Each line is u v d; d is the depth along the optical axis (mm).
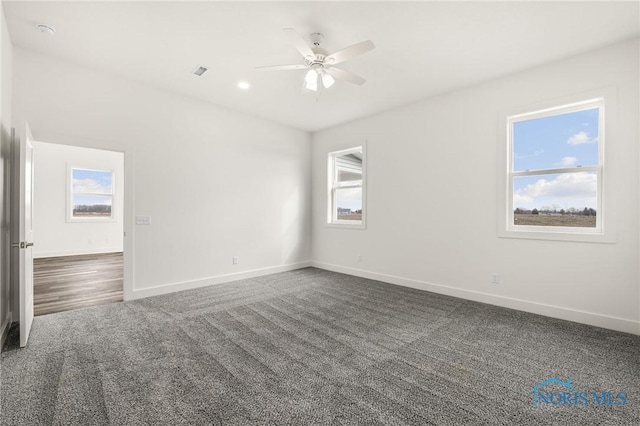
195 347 2414
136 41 2807
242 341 2535
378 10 2342
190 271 4180
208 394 1804
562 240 3066
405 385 1918
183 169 4094
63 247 7008
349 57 2527
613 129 2771
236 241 4695
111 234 7625
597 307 2881
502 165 3455
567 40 2717
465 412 1664
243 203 4773
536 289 3240
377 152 4750
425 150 4160
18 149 2916
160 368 2092
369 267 4852
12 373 2006
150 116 3787
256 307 3412
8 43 2648
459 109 3816
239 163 4715
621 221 2748
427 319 3061
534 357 2283
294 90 3891
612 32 2586
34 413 1622
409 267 4336
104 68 3340
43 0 2238
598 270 2873
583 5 2250
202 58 3115
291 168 5488
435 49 2896
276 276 4965
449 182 3914
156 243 3859
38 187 6695
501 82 3467
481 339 2596
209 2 2268
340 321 3002
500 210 3473
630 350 2387
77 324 2871
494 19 2436
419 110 4223
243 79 3588
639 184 2664
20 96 2939
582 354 2328
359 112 4695
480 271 3648
